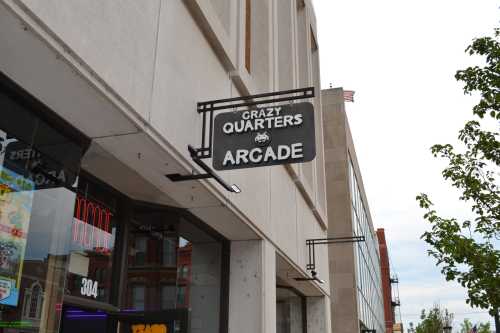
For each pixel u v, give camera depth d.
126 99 5.17
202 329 8.88
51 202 5.12
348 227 27.36
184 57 6.69
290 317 15.63
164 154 6.13
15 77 4.62
